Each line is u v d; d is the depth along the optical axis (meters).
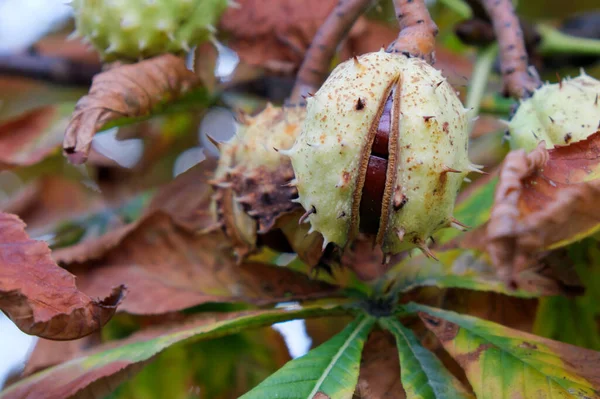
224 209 0.36
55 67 0.46
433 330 0.34
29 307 0.30
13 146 0.41
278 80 0.46
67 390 0.33
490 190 0.39
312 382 0.31
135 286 0.38
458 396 0.32
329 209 0.32
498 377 0.31
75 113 0.36
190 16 0.39
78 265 0.38
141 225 0.39
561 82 0.36
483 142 0.45
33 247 0.31
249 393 0.31
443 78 0.33
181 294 0.37
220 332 0.35
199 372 0.41
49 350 0.39
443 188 0.32
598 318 0.36
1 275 0.31
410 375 0.32
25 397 0.33
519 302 0.36
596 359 0.32
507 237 0.30
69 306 0.31
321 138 0.32
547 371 0.31
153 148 0.47
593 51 0.45
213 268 0.38
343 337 0.34
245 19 0.45
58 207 0.47
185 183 0.44
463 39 0.43
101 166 0.46
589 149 0.31
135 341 0.35
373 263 0.37
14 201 0.47
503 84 0.38
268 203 0.35
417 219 0.32
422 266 0.37
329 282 0.37
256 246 0.36
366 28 0.47
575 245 0.35
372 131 0.32
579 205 0.30
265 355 0.41
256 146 0.35
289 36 0.45
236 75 0.45
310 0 0.45
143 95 0.38
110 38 0.38
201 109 0.43
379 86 0.32
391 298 0.36
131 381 0.40
